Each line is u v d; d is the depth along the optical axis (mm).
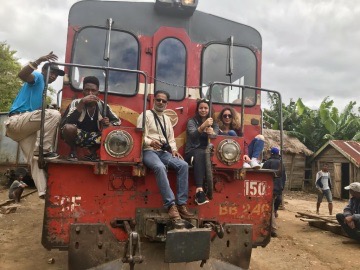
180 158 4508
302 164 21578
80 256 3984
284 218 10906
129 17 5500
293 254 6777
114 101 5297
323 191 11945
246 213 4676
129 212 4273
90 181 4148
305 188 21891
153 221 4059
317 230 9086
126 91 5375
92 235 4039
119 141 4031
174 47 5586
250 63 5949
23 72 4734
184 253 3525
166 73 5508
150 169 4324
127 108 5336
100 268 3977
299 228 9352
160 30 5559
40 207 10570
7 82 26797
